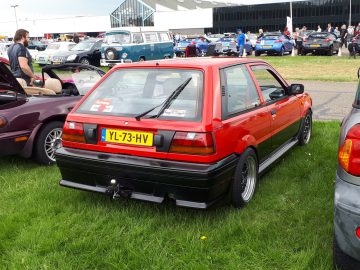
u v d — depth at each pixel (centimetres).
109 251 334
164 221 379
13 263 315
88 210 407
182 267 312
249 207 410
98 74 608
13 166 555
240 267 309
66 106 567
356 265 281
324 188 449
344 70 1656
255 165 428
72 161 395
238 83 420
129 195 371
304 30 3394
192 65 390
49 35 8788
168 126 354
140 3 9138
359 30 2470
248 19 8956
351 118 275
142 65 417
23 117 521
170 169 346
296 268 301
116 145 378
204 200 349
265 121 450
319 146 608
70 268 308
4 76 518
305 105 609
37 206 421
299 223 373
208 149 344
